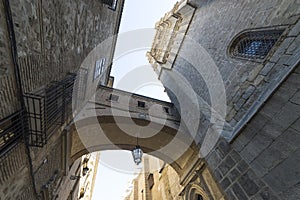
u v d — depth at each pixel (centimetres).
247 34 696
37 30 346
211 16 1021
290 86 400
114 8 916
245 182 479
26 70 331
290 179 362
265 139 437
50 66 435
